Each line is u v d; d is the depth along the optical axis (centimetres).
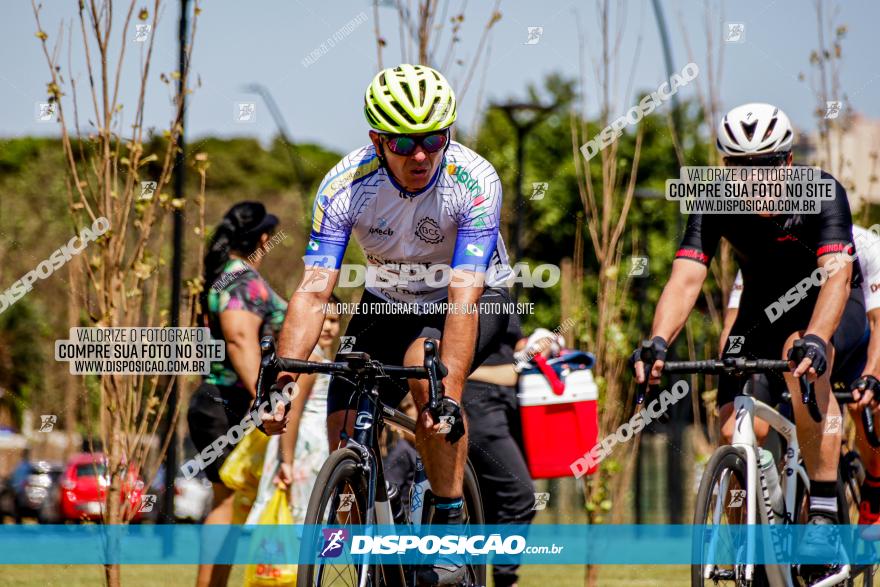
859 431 1194
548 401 1328
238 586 1540
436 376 827
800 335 1104
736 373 970
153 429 1362
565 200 4438
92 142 1320
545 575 1777
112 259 1320
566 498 2389
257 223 1331
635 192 2970
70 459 2773
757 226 1110
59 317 4319
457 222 956
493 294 1015
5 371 4362
